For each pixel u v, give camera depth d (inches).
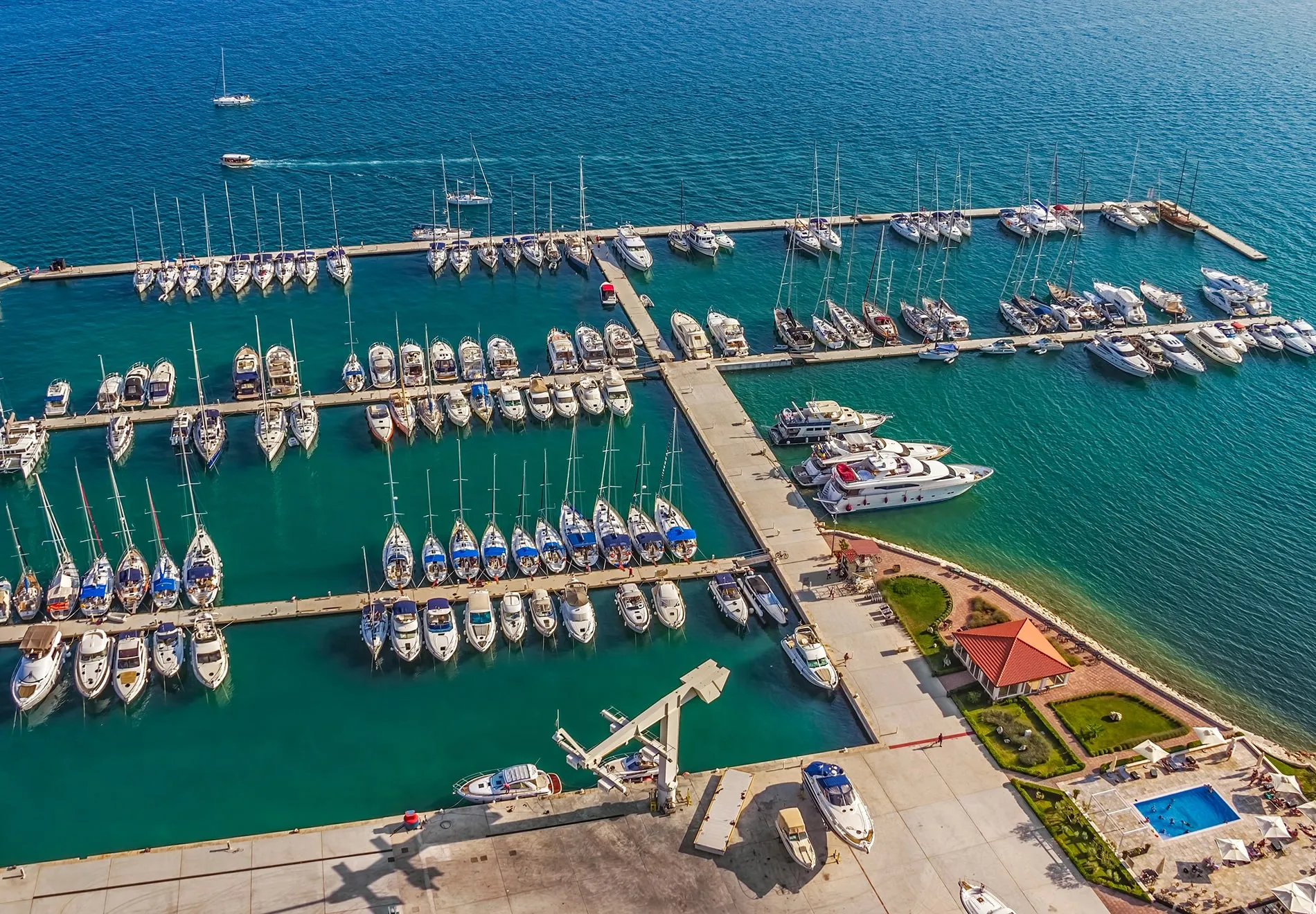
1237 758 3235.7
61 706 3435.0
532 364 5324.8
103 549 4067.4
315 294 5905.5
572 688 3575.3
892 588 3912.4
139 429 4766.2
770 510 4365.2
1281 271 6555.1
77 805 3105.3
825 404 4874.5
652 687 3592.5
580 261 6195.9
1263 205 7377.0
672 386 5187.0
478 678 3597.4
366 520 4286.4
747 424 4936.0
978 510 4507.9
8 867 2837.1
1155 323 5920.3
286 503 4365.2
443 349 5265.8
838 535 4215.1
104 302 5733.3
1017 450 4906.5
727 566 4069.9
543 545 4097.0
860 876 2876.5
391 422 4795.8
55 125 7810.0
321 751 3304.6
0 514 4249.5
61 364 5191.9
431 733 3388.3
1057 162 7834.6
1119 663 3602.4
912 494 4473.4
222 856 2866.6
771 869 2883.9
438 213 6840.6
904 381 5383.9
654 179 7440.9
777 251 6569.9
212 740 3329.2
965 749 3272.6
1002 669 3422.7
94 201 6771.7
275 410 4827.8
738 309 5935.0
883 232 6761.8
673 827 2992.1
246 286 5930.1
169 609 3757.4
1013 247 6712.6
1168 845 2955.2
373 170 7352.4
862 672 3553.2
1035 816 3053.6
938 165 7805.1
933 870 2896.2
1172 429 5103.3
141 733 3351.4
